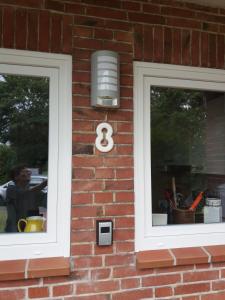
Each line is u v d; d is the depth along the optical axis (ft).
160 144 8.77
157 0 8.57
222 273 8.39
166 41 8.58
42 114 7.96
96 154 7.83
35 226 7.73
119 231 7.84
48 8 7.77
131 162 8.06
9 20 7.56
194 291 8.16
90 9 8.04
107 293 7.64
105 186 7.83
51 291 7.30
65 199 7.67
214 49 9.00
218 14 9.09
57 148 7.79
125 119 8.09
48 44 7.75
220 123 9.45
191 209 8.95
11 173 7.90
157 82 8.61
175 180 8.88
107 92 7.52
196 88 8.94
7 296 7.04
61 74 7.89
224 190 9.32
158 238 8.29
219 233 8.77
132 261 7.87
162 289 7.97
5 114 7.91
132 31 8.32
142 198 8.18
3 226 7.76
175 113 8.98
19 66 7.71
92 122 7.85
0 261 7.29
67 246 7.59
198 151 9.20
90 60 7.93
